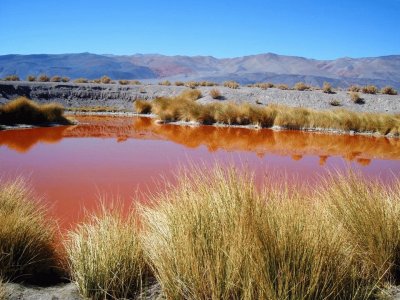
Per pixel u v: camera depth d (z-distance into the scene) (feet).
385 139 50.98
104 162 29.58
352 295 9.12
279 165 29.73
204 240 9.49
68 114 80.18
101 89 106.73
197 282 8.86
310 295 8.20
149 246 11.23
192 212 10.43
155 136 46.65
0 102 86.43
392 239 11.25
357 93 93.45
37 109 58.65
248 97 88.43
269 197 11.12
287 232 9.11
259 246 8.65
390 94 102.58
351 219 11.98
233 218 9.83
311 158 33.91
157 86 114.73
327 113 61.87
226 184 10.96
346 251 10.32
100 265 10.29
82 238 11.49
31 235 11.88
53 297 9.70
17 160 29.58
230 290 8.67
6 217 12.09
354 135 54.49
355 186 13.05
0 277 10.33
